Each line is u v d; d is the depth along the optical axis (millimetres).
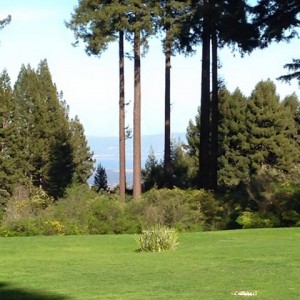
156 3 28531
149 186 36031
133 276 11859
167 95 30844
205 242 17562
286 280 10961
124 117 31016
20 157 45125
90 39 29344
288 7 25688
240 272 11992
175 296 9672
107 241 18344
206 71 29000
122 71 30562
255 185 24312
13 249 16922
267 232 19641
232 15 26484
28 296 10117
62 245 17641
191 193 24109
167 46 29844
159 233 16250
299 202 22891
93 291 10398
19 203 24594
